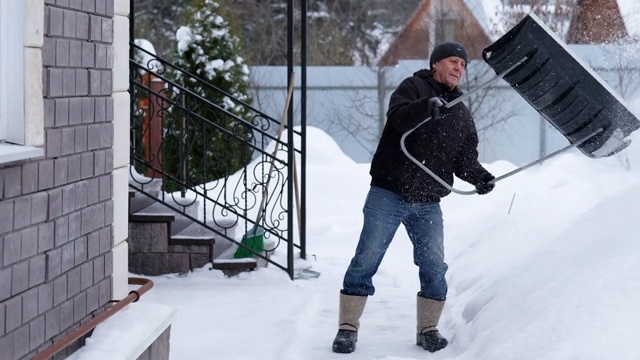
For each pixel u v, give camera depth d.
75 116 3.47
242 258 7.27
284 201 10.65
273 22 25.31
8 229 2.93
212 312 5.93
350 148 19.23
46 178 3.21
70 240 3.43
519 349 4.16
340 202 10.89
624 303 4.04
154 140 11.05
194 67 12.55
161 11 25.75
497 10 17.83
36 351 3.15
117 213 3.96
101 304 3.78
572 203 7.85
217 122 11.89
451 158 4.97
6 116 3.04
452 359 4.66
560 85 4.16
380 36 25.88
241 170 11.85
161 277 7.06
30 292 3.10
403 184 4.90
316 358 5.00
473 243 7.71
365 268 5.08
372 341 5.43
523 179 10.72
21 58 3.03
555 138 17.83
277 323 5.58
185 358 4.78
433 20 19.81
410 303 6.64
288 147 7.29
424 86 4.95
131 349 3.62
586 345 3.87
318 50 24.42
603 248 4.64
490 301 5.26
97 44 3.68
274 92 19.45
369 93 19.17
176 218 7.46
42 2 3.12
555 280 4.64
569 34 12.95
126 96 4.05
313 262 8.11
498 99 17.98
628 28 10.91
